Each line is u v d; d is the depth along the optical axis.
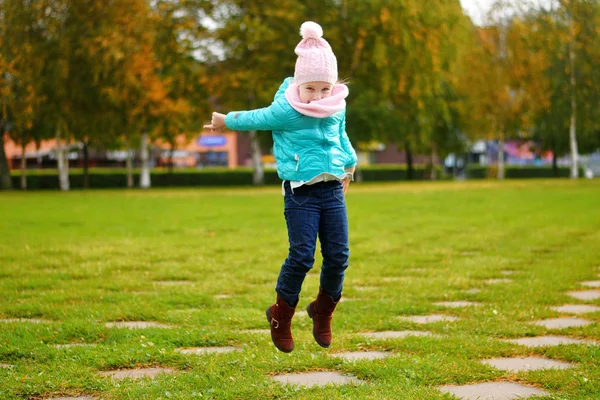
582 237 12.29
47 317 5.90
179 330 5.29
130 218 16.27
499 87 41.44
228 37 33.28
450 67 32.25
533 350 4.74
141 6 32.19
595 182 37.00
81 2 31.89
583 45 40.53
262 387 3.91
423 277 8.09
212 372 4.20
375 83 32.44
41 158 57.88
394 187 33.44
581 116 41.88
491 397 3.83
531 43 40.62
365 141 42.62
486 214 17.23
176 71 34.16
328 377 4.23
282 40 32.50
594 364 4.38
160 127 35.69
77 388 3.95
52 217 16.55
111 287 7.29
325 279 4.17
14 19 32.31
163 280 7.95
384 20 29.55
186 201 23.27
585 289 7.39
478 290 7.26
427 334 5.32
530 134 49.03
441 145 47.81
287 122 4.01
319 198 4.04
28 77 32.31
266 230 13.45
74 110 33.81
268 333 5.23
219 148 69.00
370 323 5.63
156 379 4.11
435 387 3.98
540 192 26.95
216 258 9.57
